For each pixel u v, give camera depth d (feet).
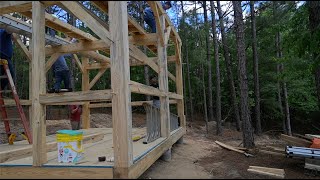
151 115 17.17
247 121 23.59
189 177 7.65
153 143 16.40
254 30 27.73
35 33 12.23
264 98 48.47
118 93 11.05
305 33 20.39
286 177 14.03
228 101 52.11
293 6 19.89
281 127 49.85
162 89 18.57
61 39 23.18
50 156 13.84
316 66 20.67
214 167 16.08
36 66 12.13
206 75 52.60
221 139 33.37
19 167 12.03
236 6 23.61
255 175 13.82
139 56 14.83
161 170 14.62
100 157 12.16
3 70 19.01
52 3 12.58
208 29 38.58
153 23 23.57
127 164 10.73
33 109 12.02
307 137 21.25
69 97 11.68
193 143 26.78
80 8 11.50
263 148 22.97
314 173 15.37
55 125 32.04
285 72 27.35
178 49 25.91
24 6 13.09
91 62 31.50
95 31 11.39
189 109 53.78
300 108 49.96
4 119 17.57
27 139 18.19
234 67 48.49
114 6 11.40
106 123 40.68
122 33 11.22
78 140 12.35
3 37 19.49
